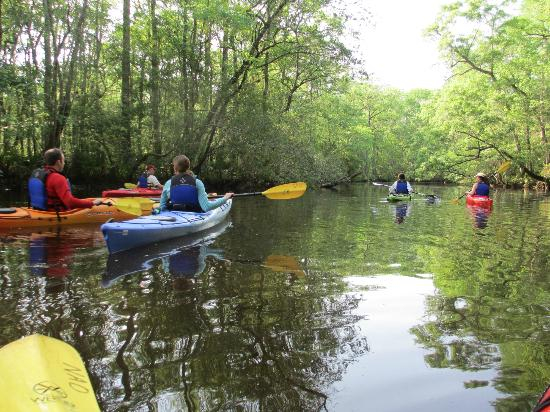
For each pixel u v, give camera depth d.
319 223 7.75
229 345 2.45
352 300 3.29
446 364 2.27
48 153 6.35
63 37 14.22
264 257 4.74
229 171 18.05
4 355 1.59
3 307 2.99
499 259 4.86
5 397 1.39
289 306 3.12
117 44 15.85
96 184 16.39
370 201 13.34
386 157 41.69
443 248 5.51
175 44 15.20
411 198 14.00
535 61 20.36
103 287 3.49
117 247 4.80
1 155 14.08
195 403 1.88
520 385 2.07
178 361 2.25
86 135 15.23
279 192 7.54
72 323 2.73
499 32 21.22
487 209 11.23
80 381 1.57
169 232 5.50
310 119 20.73
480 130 22.47
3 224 6.03
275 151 16.86
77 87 16.00
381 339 2.58
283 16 15.47
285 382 2.07
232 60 17.14
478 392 2.01
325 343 2.51
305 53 15.89
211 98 16.08
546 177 21.95
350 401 1.92
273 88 18.88
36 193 6.32
